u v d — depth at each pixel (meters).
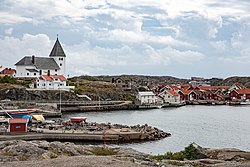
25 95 146.88
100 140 65.56
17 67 175.25
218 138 72.50
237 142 68.25
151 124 95.75
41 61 179.62
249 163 32.44
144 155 39.91
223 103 196.62
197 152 39.75
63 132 67.81
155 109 153.88
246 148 62.47
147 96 175.25
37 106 127.25
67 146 39.91
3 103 126.44
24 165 27.83
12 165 28.06
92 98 166.75
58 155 35.59
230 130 84.25
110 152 40.88
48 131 68.88
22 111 108.88
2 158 32.28
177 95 187.88
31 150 35.41
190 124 95.81
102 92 176.25
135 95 187.88
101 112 134.62
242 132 81.19
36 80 157.88
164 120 106.62
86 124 80.62
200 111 144.25
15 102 130.38
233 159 38.22
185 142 67.50
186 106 178.75
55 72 181.50
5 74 179.62
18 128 67.00
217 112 139.25
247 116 121.25
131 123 98.44
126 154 39.00
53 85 159.38
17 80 167.12
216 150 40.88
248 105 191.88
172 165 31.38
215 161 34.03
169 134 75.31
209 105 189.50
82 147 43.84
